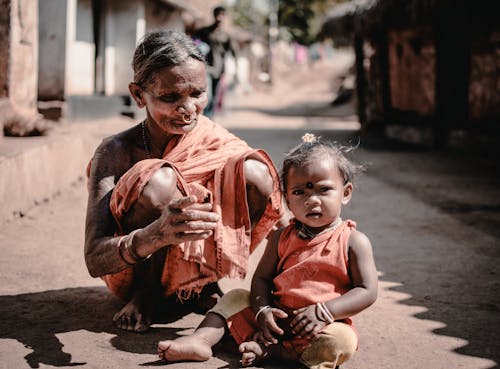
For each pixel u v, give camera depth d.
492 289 3.62
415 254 4.40
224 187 2.94
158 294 3.07
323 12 48.84
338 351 2.46
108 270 2.67
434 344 2.83
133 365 2.57
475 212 5.91
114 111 14.48
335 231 2.67
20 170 5.13
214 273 2.88
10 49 6.28
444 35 10.81
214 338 2.64
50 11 10.98
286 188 2.71
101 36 14.53
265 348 2.57
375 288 2.56
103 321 3.07
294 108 27.11
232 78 29.34
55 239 4.58
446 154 10.48
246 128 15.92
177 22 19.91
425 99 12.40
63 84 11.20
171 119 2.88
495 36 9.84
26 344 2.76
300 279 2.64
